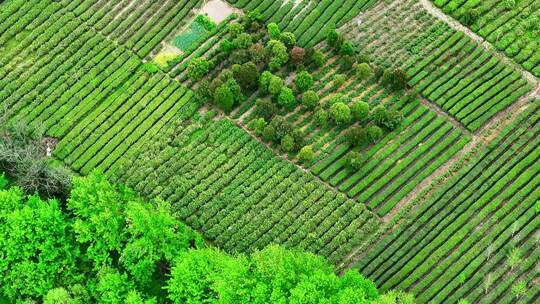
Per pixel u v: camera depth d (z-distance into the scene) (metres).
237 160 100.56
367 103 102.31
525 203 91.81
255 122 101.75
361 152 100.25
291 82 107.44
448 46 108.19
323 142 101.31
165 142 103.06
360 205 94.94
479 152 97.75
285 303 73.62
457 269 88.06
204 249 86.81
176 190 98.44
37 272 84.31
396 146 99.69
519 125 99.50
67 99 108.25
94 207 87.00
